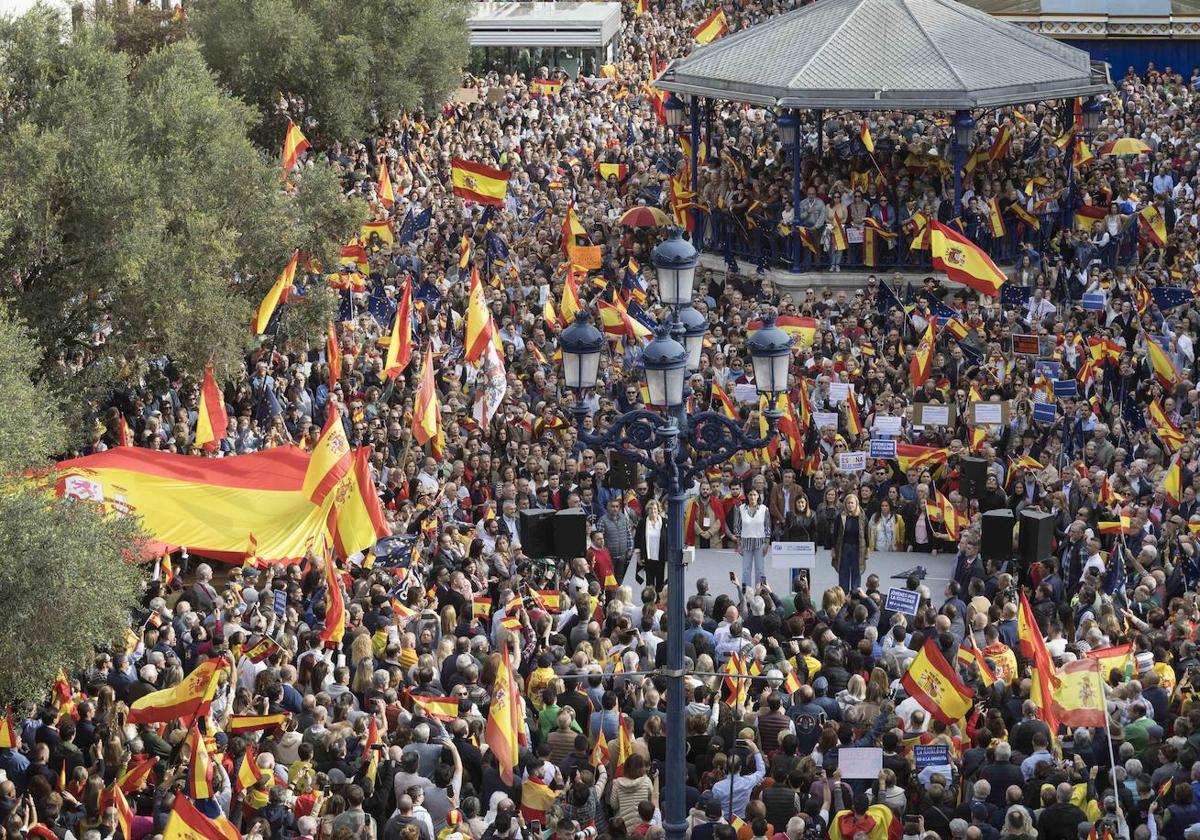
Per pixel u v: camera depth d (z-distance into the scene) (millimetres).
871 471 77000
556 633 56031
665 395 41844
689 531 75375
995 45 110938
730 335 90562
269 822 42969
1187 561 62031
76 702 50812
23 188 74938
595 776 45125
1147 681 49406
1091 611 56875
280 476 70250
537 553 53219
